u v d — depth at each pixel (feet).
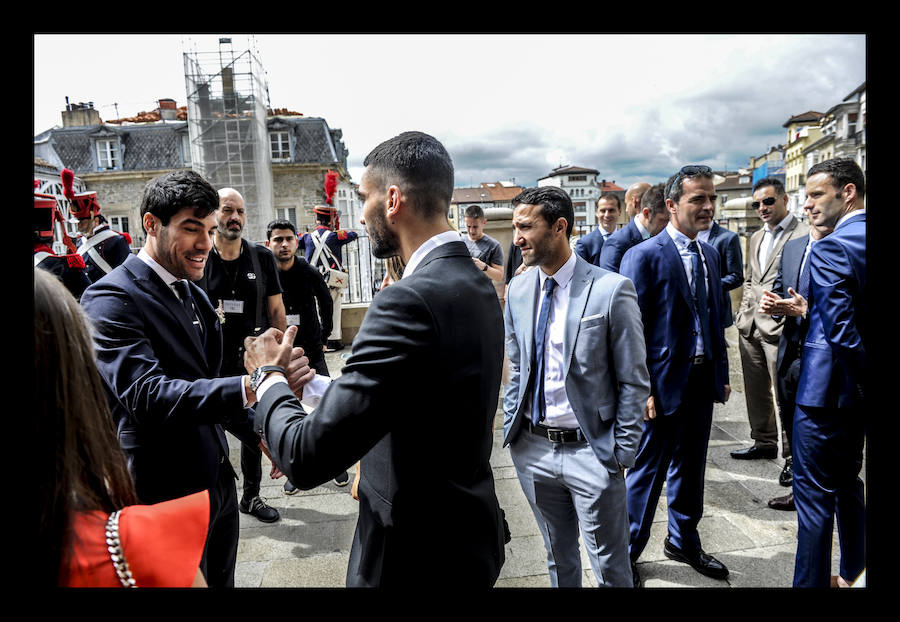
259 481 10.63
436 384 3.66
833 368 6.53
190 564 2.55
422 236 4.13
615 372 6.45
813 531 6.78
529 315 6.88
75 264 9.91
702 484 8.45
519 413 6.95
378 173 4.17
